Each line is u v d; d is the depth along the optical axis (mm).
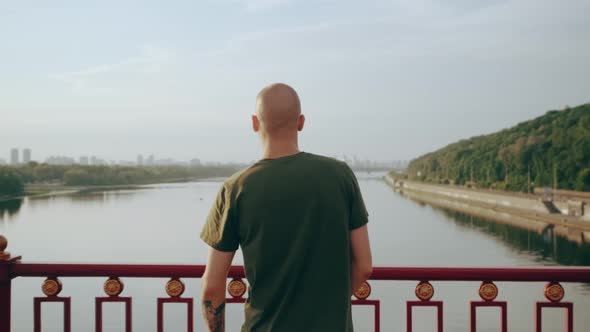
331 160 1727
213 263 1694
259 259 1622
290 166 1652
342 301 1625
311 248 1610
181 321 29578
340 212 1642
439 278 2592
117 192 170125
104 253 58500
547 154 102875
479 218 88312
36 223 85188
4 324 2770
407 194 160750
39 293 38969
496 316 33344
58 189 184750
